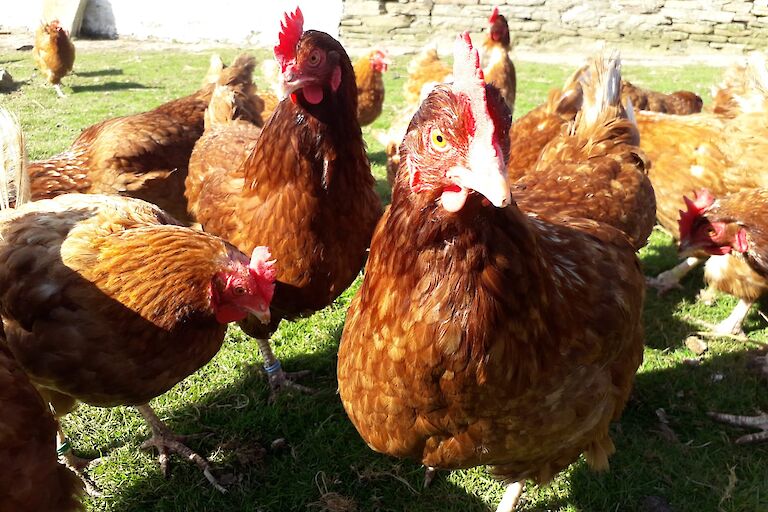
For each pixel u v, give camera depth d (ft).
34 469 1.51
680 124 3.07
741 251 2.51
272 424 2.31
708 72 8.43
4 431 1.49
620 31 10.06
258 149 2.09
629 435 2.27
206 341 1.97
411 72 4.92
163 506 2.04
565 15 10.07
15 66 7.59
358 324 1.54
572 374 1.50
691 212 2.60
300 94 1.97
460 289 1.33
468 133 1.20
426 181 1.27
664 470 2.13
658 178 3.08
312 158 2.00
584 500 2.06
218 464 2.17
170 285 1.85
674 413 2.36
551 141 2.55
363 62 4.84
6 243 1.86
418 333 1.37
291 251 2.06
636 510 2.02
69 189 2.84
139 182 2.91
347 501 2.05
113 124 3.03
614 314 1.57
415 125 1.28
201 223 2.36
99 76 7.35
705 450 2.20
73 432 2.27
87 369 1.83
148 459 2.19
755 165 2.89
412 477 2.13
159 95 6.49
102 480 2.10
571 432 1.58
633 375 1.79
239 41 10.24
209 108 3.04
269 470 2.17
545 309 1.41
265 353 2.45
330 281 2.15
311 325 2.81
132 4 10.08
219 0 10.03
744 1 9.54
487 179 1.18
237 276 1.87
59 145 4.64
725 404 2.39
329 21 10.20
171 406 2.38
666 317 2.91
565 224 1.75
